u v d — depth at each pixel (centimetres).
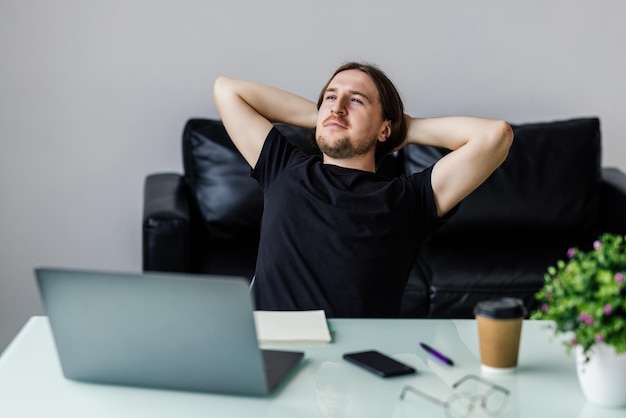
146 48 387
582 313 149
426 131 262
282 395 158
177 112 392
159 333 157
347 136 253
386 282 234
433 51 395
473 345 182
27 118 385
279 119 271
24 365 172
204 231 362
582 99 400
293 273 232
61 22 381
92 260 396
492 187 363
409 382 163
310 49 393
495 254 349
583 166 370
